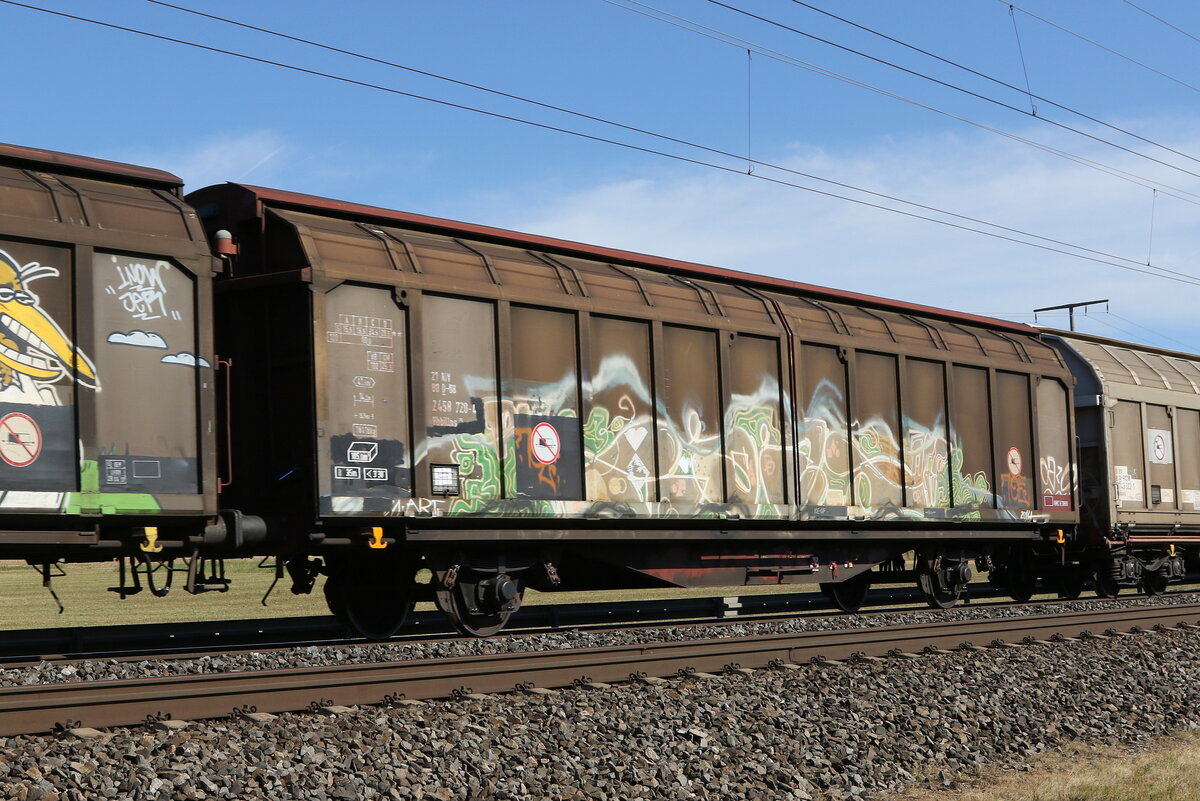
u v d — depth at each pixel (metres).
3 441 8.91
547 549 12.91
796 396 15.23
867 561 16.61
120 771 6.49
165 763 6.63
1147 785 7.75
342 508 10.87
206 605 25.58
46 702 7.02
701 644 10.55
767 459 14.83
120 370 9.63
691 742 8.17
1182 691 11.17
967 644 12.35
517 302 12.44
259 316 11.43
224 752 6.92
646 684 9.60
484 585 12.38
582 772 7.37
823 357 15.75
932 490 17.00
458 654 11.06
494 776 7.11
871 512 15.96
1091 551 20.95
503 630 13.63
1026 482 18.62
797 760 8.10
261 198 11.35
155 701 7.40
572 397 12.89
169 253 10.02
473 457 11.95
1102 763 8.62
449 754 7.34
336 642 12.10
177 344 10.05
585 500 12.82
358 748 7.23
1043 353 19.55
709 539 14.15
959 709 9.71
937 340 17.52
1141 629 14.45
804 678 10.34
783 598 17.53
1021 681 11.00
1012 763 8.62
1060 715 9.94
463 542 12.12
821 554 16.02
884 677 10.52
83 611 23.98
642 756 7.78
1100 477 20.55
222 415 11.60
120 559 10.34
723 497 14.27
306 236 11.11
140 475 9.68
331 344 11.02
